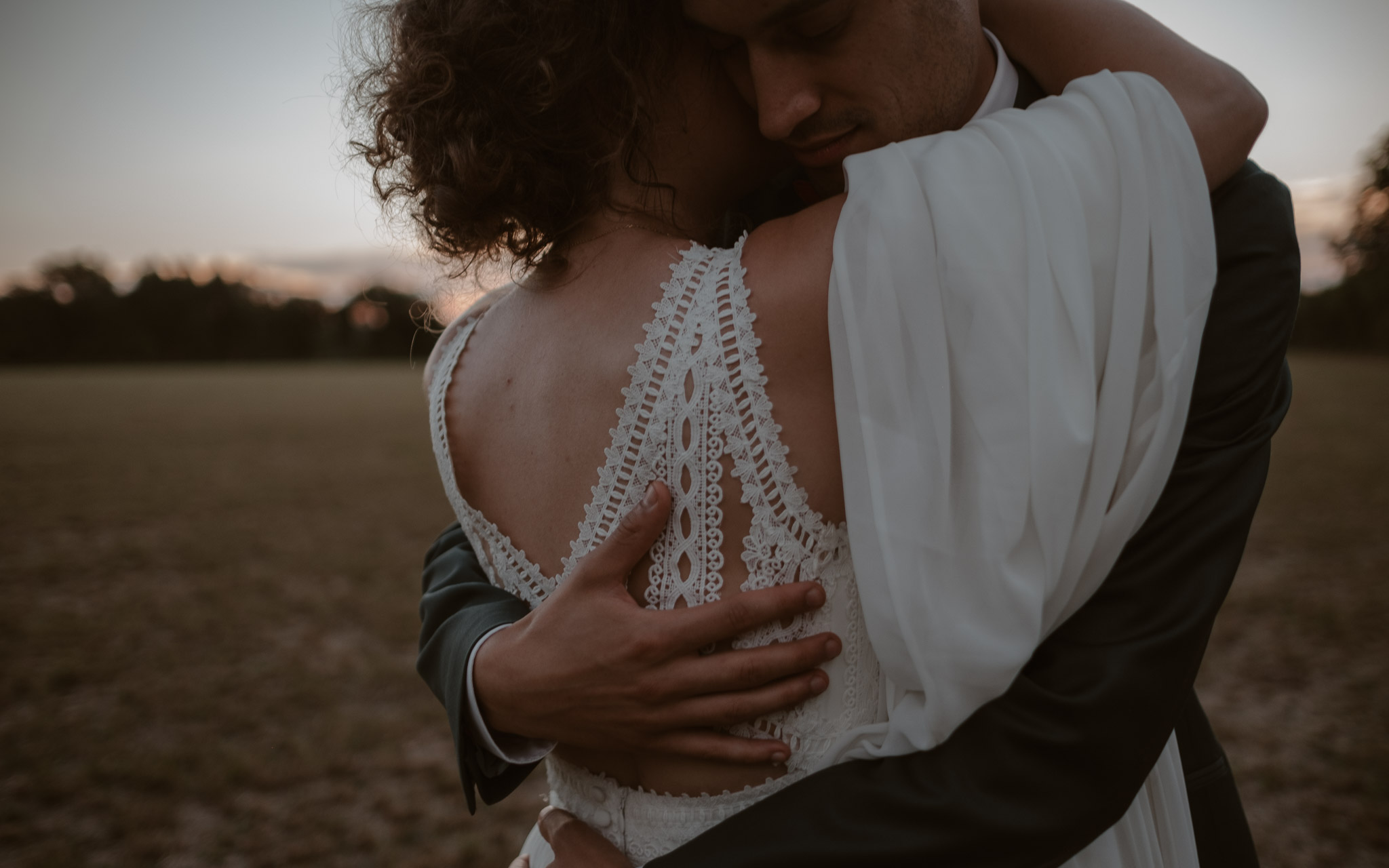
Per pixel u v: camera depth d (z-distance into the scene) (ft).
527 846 3.41
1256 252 2.41
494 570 3.07
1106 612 2.12
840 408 2.24
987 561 2.07
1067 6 2.84
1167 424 2.08
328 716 15.08
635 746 2.54
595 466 2.59
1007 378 2.08
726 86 2.81
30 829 11.85
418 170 3.03
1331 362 121.60
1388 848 10.50
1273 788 11.82
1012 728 2.06
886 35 2.44
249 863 11.19
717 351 2.41
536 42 2.63
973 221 2.14
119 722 14.83
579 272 2.78
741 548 2.44
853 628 2.47
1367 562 20.94
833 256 2.30
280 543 26.84
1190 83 2.53
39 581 22.88
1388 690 14.35
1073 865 2.49
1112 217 2.17
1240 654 16.06
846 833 2.11
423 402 86.43
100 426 63.00
